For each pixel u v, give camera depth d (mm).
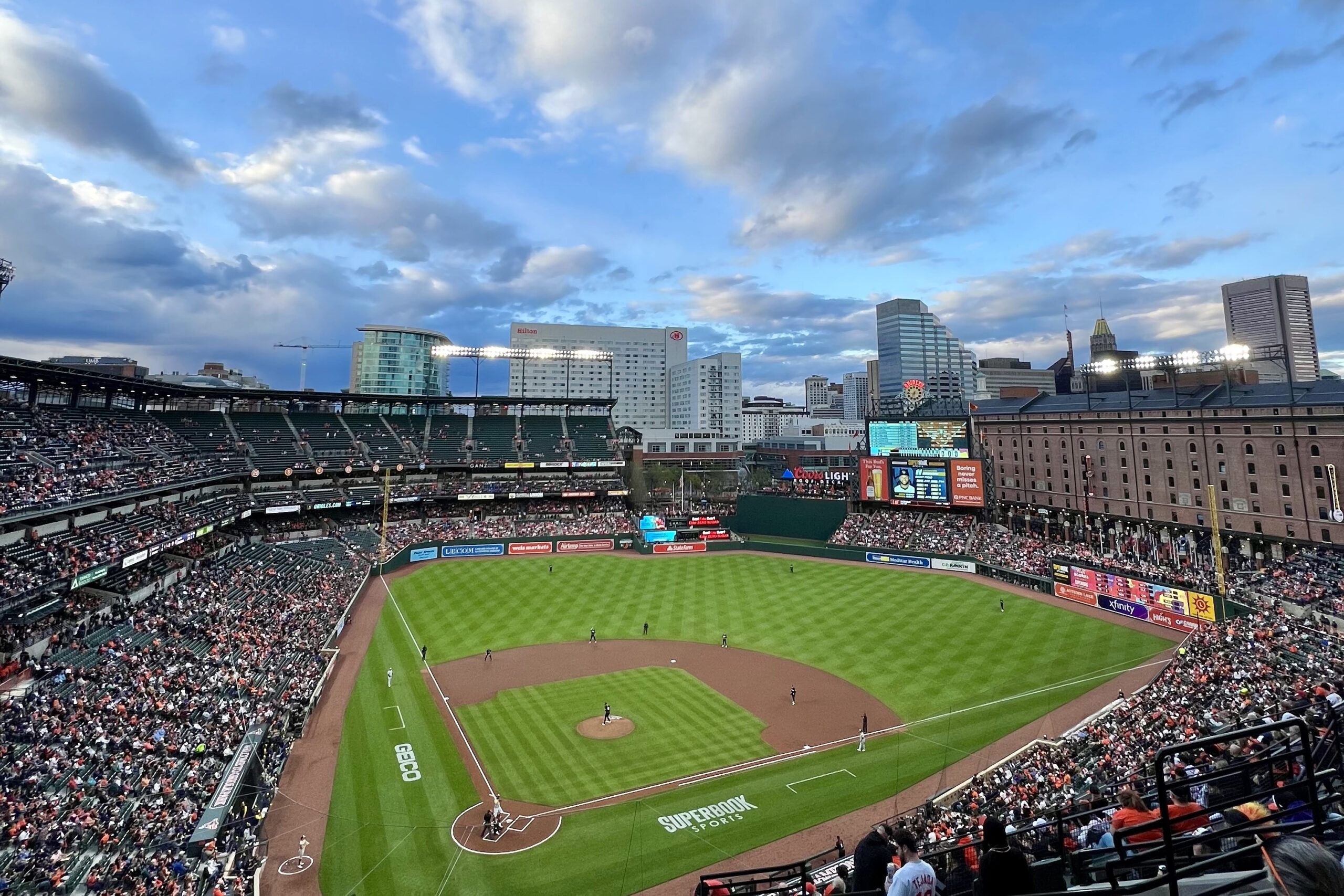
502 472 107000
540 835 28500
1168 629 55406
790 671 47906
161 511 60688
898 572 79375
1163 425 75062
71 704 33344
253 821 28156
